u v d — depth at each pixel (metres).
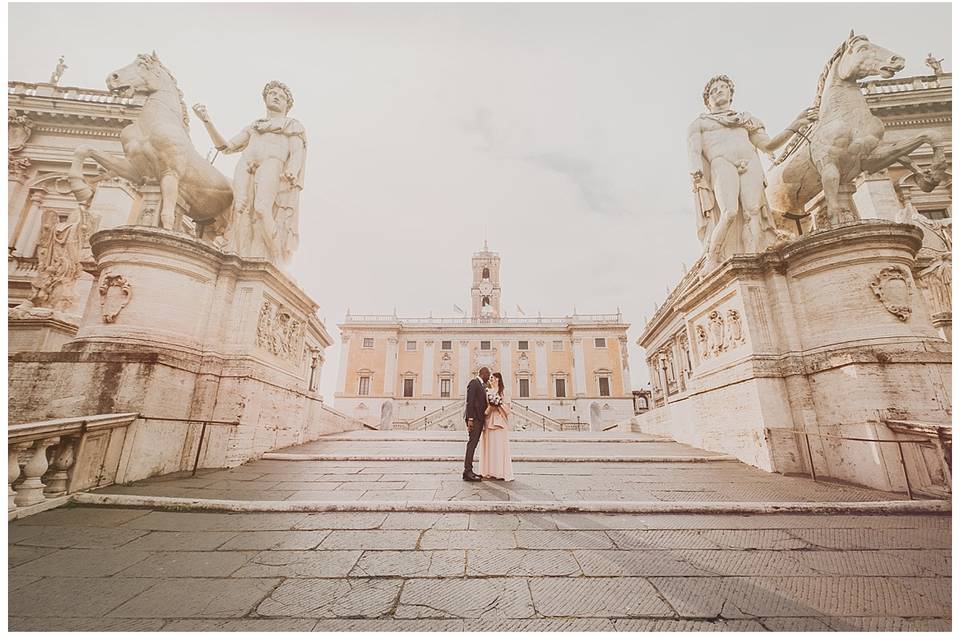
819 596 2.17
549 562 2.60
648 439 10.03
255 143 8.43
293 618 1.93
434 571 2.46
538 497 4.18
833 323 5.89
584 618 1.94
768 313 6.59
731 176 7.66
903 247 5.75
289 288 7.98
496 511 3.73
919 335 5.42
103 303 6.00
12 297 12.52
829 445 5.48
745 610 2.02
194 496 4.16
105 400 5.09
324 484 4.81
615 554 2.74
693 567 2.54
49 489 3.97
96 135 15.04
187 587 2.25
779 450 5.79
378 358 44.88
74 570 2.47
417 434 11.29
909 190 11.39
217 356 6.51
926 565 2.59
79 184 6.84
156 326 6.02
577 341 44.88
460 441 9.41
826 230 5.98
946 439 4.22
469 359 45.19
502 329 46.06
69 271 10.07
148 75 6.96
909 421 4.67
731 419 6.91
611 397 43.03
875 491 4.60
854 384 5.26
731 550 2.83
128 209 13.73
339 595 2.16
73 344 5.66
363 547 2.86
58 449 4.08
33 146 14.77
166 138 6.82
